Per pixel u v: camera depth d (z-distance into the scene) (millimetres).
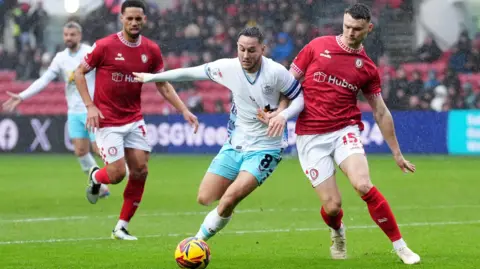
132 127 32281
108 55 31453
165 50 87000
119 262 26062
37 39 87688
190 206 43562
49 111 84062
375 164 68875
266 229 34875
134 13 30984
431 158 74312
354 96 25906
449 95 81688
